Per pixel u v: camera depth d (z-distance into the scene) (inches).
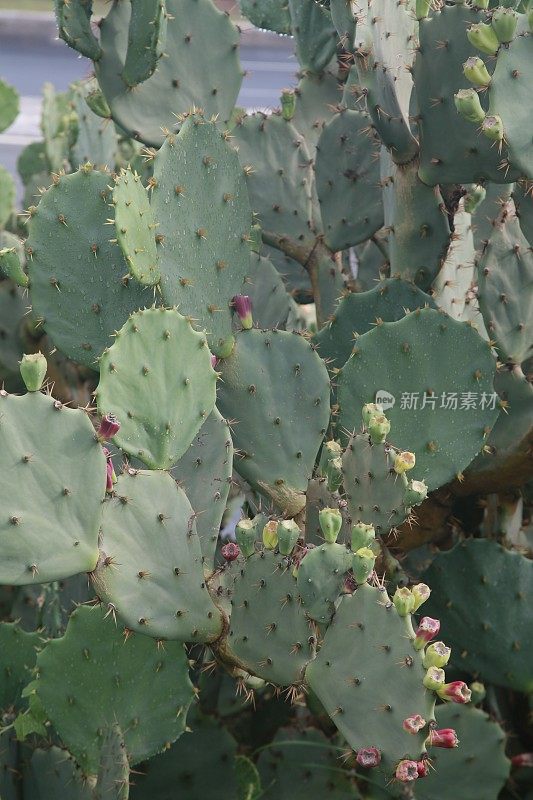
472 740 163.2
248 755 177.6
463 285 179.8
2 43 955.3
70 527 111.4
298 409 148.3
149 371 123.8
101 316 145.1
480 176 150.4
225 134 145.1
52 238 142.3
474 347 145.6
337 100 207.5
